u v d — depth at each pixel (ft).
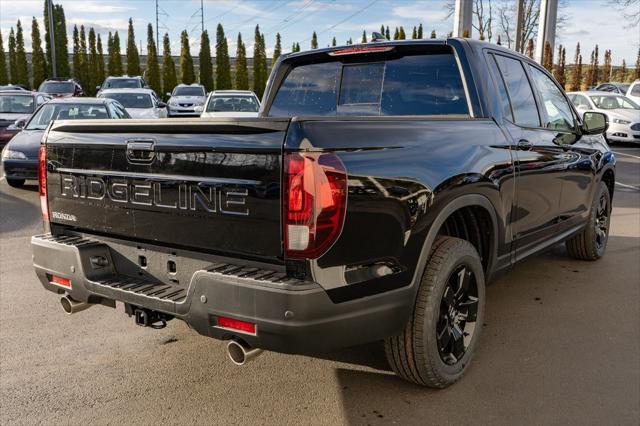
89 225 10.80
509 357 12.07
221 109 53.06
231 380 11.18
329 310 8.36
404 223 9.27
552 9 90.79
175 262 9.76
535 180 13.55
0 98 51.29
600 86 91.09
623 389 10.71
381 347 12.71
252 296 8.27
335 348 8.66
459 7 78.54
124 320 14.25
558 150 14.83
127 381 11.12
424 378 10.36
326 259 8.26
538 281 17.20
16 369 11.58
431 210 9.71
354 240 8.55
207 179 8.95
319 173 8.09
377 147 9.02
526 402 10.27
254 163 8.43
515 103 13.62
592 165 17.38
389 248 9.09
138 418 9.82
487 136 11.75
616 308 14.94
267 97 15.15
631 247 21.36
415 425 9.57
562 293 16.10
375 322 9.05
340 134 8.52
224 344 12.85
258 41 157.89
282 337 8.20
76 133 10.79
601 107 61.52
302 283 8.16
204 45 155.94
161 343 12.90
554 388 10.77
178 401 10.39
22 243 22.12
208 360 12.05
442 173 10.00
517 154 12.59
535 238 14.20
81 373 11.43
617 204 30.71
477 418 9.76
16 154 32.45
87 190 10.68
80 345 12.76
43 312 14.73
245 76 157.48
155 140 9.52
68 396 10.53
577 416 9.80
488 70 12.78
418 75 12.98
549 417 9.78
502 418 9.75
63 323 14.01
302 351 8.30
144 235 9.97
